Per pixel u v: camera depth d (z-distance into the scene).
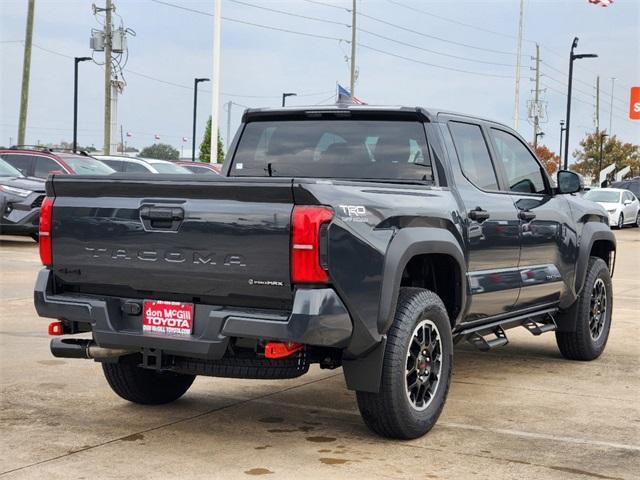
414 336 5.13
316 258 4.42
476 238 5.89
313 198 4.45
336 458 4.80
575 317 7.64
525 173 7.03
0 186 16.23
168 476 4.46
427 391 5.33
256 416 5.71
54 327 5.24
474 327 6.17
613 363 7.82
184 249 4.73
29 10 34.00
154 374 5.82
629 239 28.28
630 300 12.42
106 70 39.47
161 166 21.17
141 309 4.95
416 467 4.66
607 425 5.61
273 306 4.61
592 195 34.84
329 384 6.71
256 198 4.55
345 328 4.58
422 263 5.71
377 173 5.97
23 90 34.09
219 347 4.61
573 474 4.59
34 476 4.43
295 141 6.25
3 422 5.46
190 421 5.56
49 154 18.03
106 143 39.84
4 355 7.46
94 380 6.64
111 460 4.71
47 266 5.23
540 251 6.86
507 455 4.91
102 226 4.98
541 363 7.77
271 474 4.50
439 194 5.60
